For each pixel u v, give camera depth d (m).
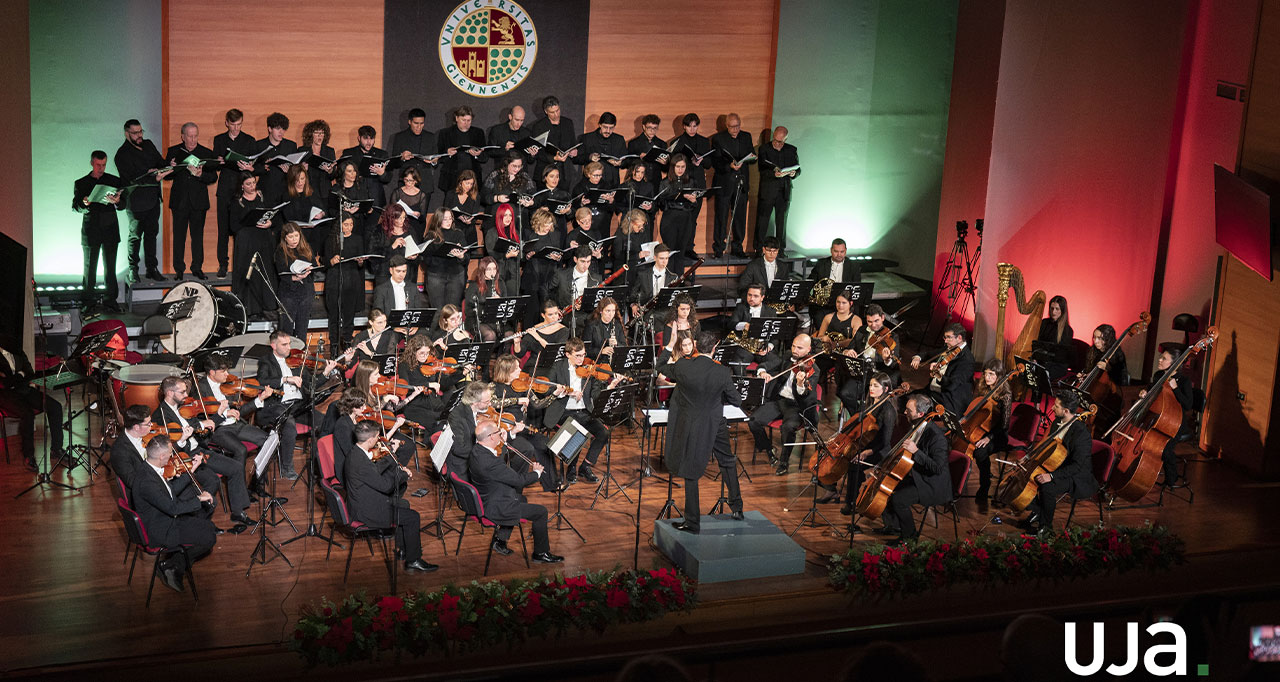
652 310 12.52
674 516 9.35
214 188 13.39
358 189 12.83
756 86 15.65
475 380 9.84
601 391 9.03
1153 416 9.78
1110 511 10.05
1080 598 8.88
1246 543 9.46
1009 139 13.48
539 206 13.38
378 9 13.66
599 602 7.77
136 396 9.62
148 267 12.76
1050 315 12.36
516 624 7.58
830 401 12.63
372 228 13.03
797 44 15.67
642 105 15.17
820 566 8.71
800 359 10.52
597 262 13.53
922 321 15.48
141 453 8.14
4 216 10.25
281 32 13.34
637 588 7.90
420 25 13.88
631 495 9.90
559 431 9.02
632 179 14.04
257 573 8.20
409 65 13.94
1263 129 10.49
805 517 9.48
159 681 6.97
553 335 11.33
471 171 13.02
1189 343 12.84
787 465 10.70
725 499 9.77
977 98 14.31
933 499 8.98
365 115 13.91
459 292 12.89
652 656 5.13
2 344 9.58
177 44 12.98
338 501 8.05
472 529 9.12
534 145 13.27
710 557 8.33
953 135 14.70
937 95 15.50
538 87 14.59
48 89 12.56
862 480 9.48
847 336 11.72
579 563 8.60
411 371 10.35
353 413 8.67
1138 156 12.80
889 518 9.19
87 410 10.14
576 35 14.61
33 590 7.79
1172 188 12.95
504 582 8.21
